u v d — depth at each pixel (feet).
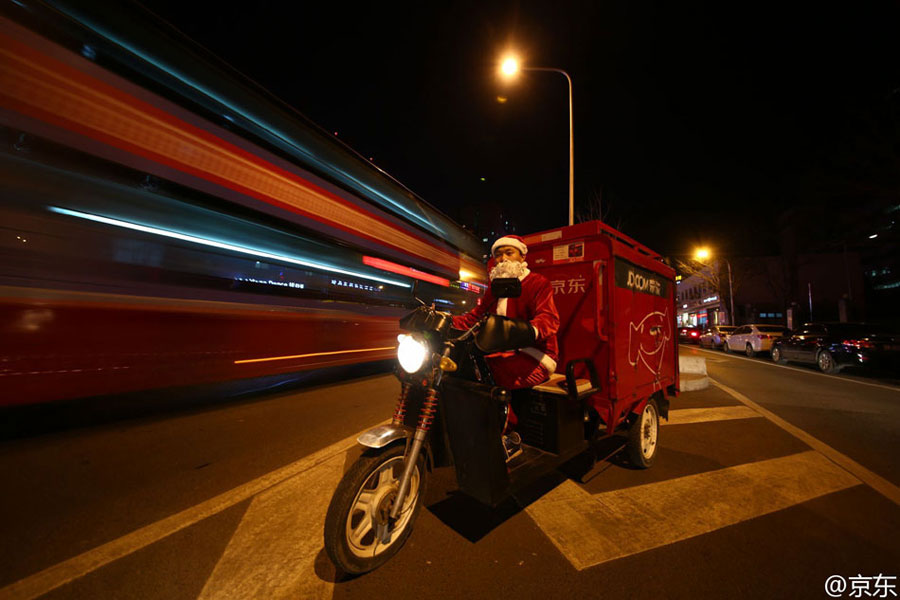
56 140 10.38
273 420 15.87
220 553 7.45
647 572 7.09
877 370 34.09
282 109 17.39
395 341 24.48
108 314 11.48
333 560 6.47
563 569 7.15
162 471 10.86
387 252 23.88
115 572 6.82
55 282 10.47
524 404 9.36
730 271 117.70
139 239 12.18
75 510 8.78
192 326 13.56
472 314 9.57
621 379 10.48
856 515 9.14
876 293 139.85
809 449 13.67
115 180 11.60
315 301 18.66
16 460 11.28
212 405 17.98
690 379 24.95
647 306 12.48
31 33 9.98
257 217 15.97
